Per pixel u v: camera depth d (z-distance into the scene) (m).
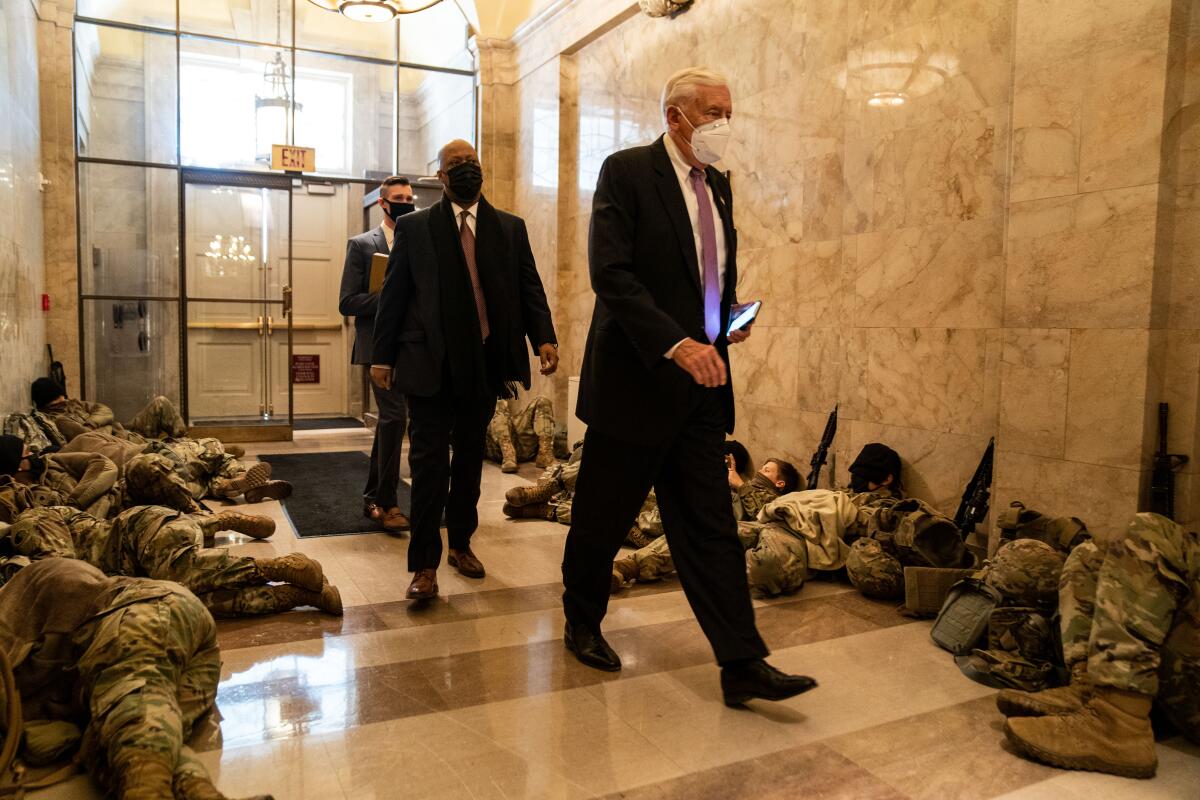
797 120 5.10
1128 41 3.02
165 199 8.16
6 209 5.77
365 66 8.91
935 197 4.17
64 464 4.50
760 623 3.24
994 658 2.69
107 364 8.07
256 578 3.16
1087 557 2.50
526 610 3.32
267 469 5.31
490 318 3.48
